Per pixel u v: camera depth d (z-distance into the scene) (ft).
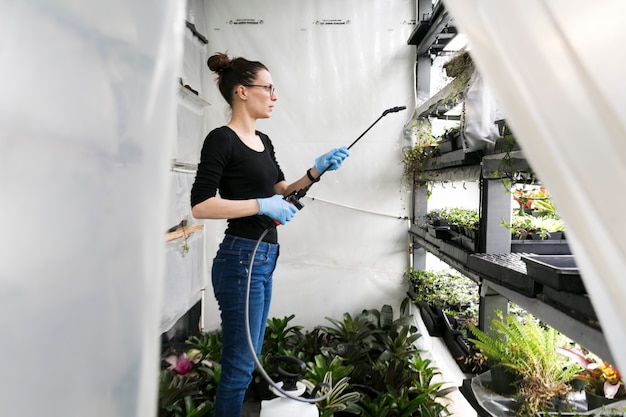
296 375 4.85
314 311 10.48
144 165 1.14
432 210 9.68
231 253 5.26
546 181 1.24
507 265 4.73
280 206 5.28
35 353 1.03
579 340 3.17
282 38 10.13
